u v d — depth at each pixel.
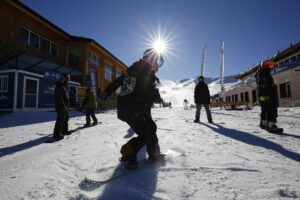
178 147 3.53
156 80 2.69
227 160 2.69
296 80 18.31
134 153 2.39
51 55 20.72
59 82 5.18
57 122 5.00
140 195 1.69
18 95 13.72
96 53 26.77
